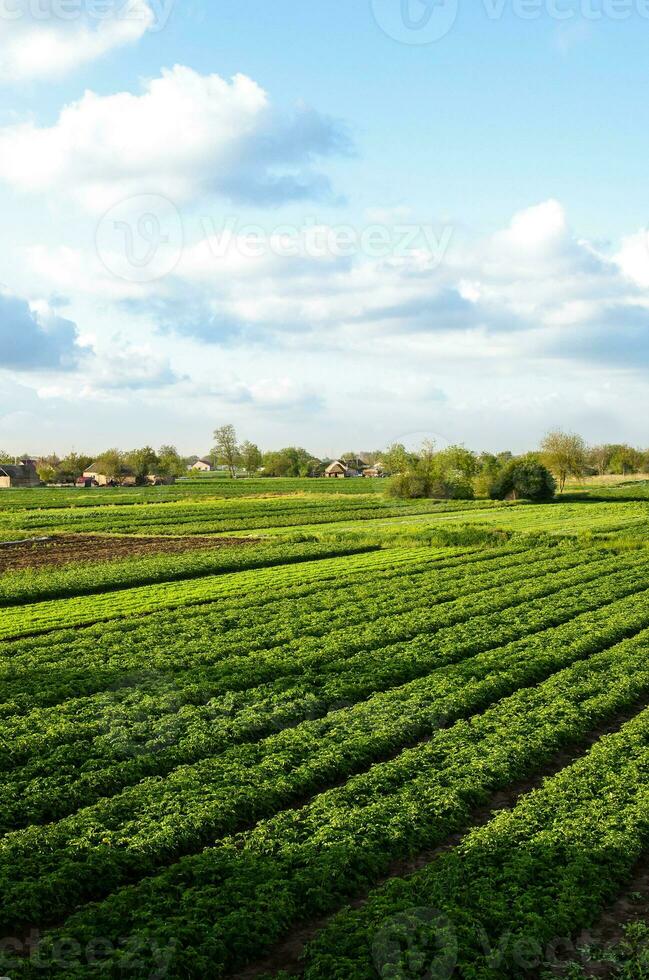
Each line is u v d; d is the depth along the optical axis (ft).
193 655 107.55
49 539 271.69
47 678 96.89
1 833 58.95
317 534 264.72
